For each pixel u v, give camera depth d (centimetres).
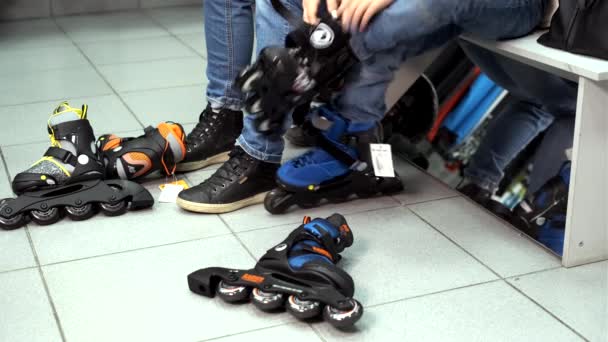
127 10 392
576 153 150
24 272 155
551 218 169
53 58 308
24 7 370
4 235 169
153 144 194
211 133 205
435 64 218
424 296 147
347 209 184
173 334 135
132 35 346
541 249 167
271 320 139
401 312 142
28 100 257
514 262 161
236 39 197
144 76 286
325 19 149
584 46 150
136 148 192
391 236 171
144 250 164
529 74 182
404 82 182
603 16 147
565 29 154
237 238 170
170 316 140
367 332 136
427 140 214
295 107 165
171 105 255
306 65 150
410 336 135
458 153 203
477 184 192
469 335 136
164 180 199
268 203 179
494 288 151
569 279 155
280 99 154
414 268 158
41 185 179
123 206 179
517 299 147
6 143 221
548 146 180
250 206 185
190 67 299
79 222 176
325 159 181
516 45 160
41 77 282
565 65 147
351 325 135
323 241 148
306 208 184
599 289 151
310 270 138
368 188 188
